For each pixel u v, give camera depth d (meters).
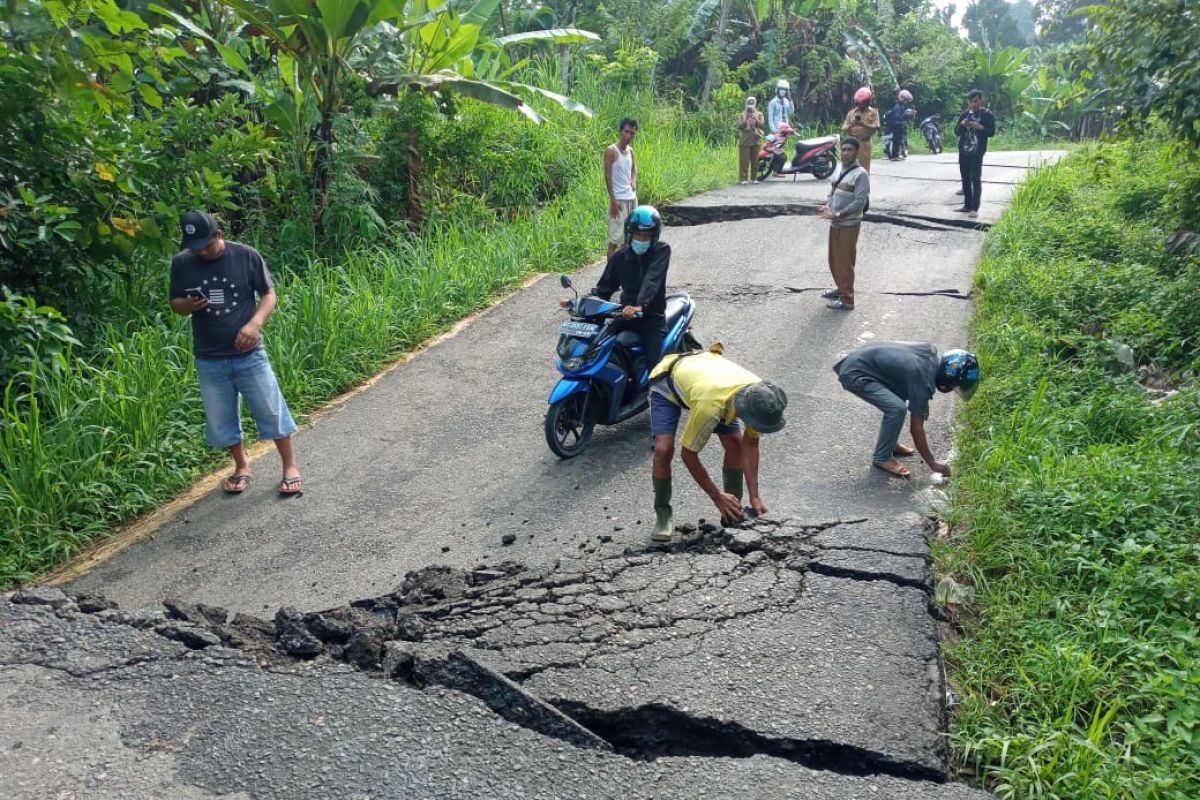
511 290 10.23
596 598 4.62
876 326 8.69
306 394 7.65
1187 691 3.74
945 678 4.09
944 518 5.38
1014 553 4.85
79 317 7.69
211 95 10.62
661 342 6.86
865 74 26.36
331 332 8.06
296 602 4.92
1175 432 5.92
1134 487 5.19
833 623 4.37
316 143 10.50
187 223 5.70
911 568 4.77
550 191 13.55
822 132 25.55
